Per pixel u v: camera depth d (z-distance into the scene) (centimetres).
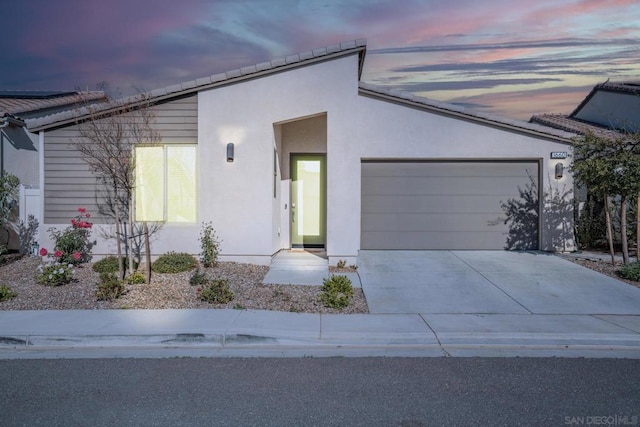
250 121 1227
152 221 1231
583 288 1027
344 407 518
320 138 1428
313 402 530
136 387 574
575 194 1351
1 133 1480
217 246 1226
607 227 1191
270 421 486
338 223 1235
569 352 720
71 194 1238
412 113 1304
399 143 1303
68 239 1184
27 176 1594
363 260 1234
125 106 1151
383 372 625
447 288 1034
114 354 709
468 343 754
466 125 1305
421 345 747
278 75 1227
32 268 1191
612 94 1773
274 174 1260
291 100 1227
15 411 509
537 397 543
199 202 1227
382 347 741
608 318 866
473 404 524
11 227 1370
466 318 862
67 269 1049
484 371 629
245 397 544
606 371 630
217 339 753
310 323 822
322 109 1230
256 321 822
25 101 1752
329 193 1234
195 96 1231
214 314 864
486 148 1304
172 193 1238
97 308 903
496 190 1335
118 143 1027
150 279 1066
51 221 1245
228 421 486
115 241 1229
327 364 658
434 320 848
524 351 725
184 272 1126
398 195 1339
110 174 1099
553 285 1047
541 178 1314
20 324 804
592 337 764
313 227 1451
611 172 1107
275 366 650
